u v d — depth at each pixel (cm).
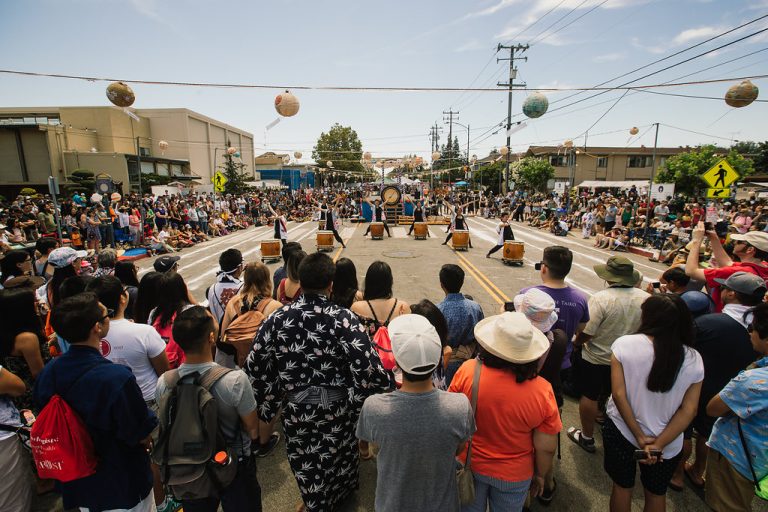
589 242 1723
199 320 205
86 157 3098
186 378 206
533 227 2297
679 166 3966
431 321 275
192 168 4634
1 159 2988
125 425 195
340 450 250
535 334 209
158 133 4362
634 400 226
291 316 228
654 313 222
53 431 186
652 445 220
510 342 191
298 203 3288
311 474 245
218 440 201
